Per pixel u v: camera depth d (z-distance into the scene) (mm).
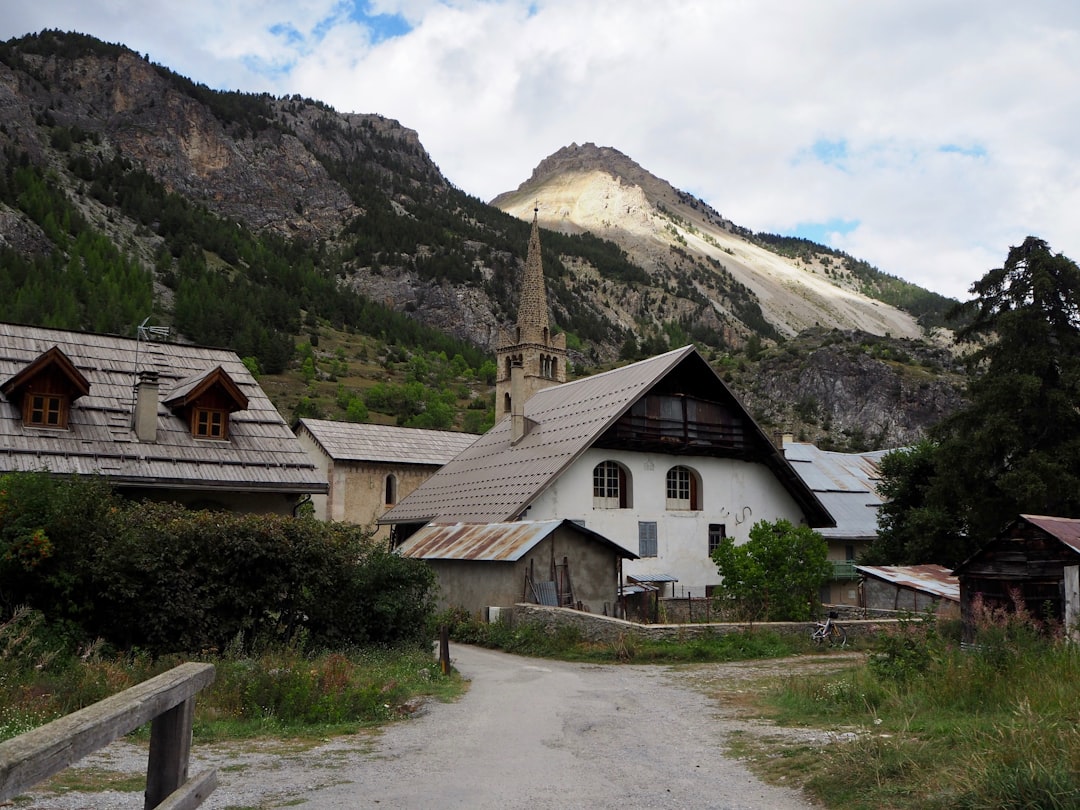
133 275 151500
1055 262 30359
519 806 7438
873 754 8438
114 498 19516
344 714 12547
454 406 128000
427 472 54938
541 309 65188
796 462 50562
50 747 3389
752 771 8844
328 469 52281
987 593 19750
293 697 12547
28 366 23062
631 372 37844
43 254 159000
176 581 16766
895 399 138750
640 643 22453
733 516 38750
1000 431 29453
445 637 18484
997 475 30484
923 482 36656
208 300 150750
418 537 33406
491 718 12852
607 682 17516
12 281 136000
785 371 153875
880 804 7109
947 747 8539
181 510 19156
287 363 142375
